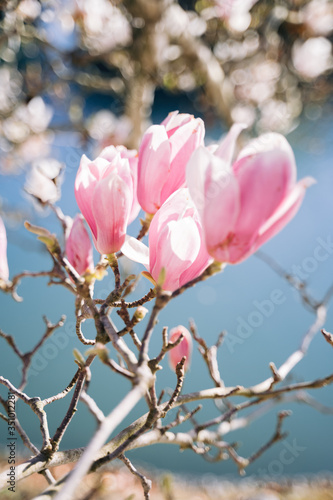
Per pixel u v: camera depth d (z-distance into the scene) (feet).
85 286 2.56
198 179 2.47
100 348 2.35
